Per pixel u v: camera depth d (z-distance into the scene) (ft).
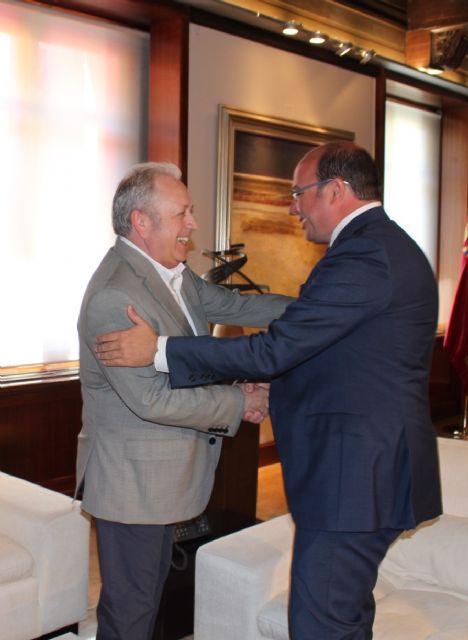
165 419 6.26
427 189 23.70
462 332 20.59
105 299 6.29
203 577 7.15
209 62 15.43
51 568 8.11
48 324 13.87
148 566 6.79
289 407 5.98
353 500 5.54
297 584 5.80
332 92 18.31
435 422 22.67
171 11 14.32
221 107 15.55
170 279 6.92
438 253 24.34
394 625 6.51
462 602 7.06
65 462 13.98
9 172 13.20
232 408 6.55
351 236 5.83
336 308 5.58
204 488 6.93
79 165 14.21
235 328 11.90
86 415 6.79
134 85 15.08
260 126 16.38
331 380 5.74
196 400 6.33
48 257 13.82
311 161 6.13
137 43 15.06
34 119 13.48
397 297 5.61
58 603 8.21
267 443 17.57
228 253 12.73
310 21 16.69
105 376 6.37
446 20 18.60
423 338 5.82
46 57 13.62
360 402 5.64
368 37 18.24
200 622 7.20
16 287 13.41
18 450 13.32
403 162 22.72
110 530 6.73
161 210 6.52
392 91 21.47
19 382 13.24
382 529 5.85
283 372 5.83
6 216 13.21
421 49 19.13
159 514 6.53
